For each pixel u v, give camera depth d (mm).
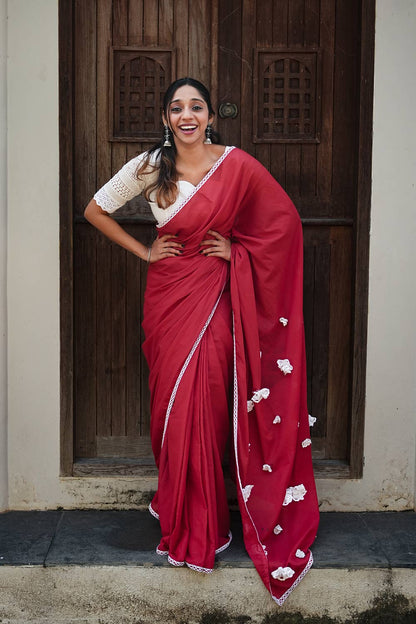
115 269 2830
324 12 2752
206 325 2350
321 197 2816
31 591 2375
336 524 2691
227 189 2322
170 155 2344
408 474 2809
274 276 2418
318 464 2822
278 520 2459
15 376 2738
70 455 2781
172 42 2754
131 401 2881
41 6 2619
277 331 2469
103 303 2842
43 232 2693
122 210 2803
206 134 2340
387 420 2779
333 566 2381
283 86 2785
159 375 2395
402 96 2658
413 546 2512
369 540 2557
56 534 2578
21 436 2764
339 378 2877
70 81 2658
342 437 2893
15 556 2404
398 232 2707
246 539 2379
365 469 2799
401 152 2678
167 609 2373
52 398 2754
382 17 2627
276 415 2461
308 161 2811
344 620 2400
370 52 2654
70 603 2381
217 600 2365
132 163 2371
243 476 2385
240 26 2756
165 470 2400
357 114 2723
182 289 2365
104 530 2615
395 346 2752
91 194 2791
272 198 2398
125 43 2748
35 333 2727
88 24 2730
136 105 2777
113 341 2857
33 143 2662
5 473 2764
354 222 2754
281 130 2807
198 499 2324
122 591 2369
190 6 2744
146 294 2480
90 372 2865
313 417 2729
